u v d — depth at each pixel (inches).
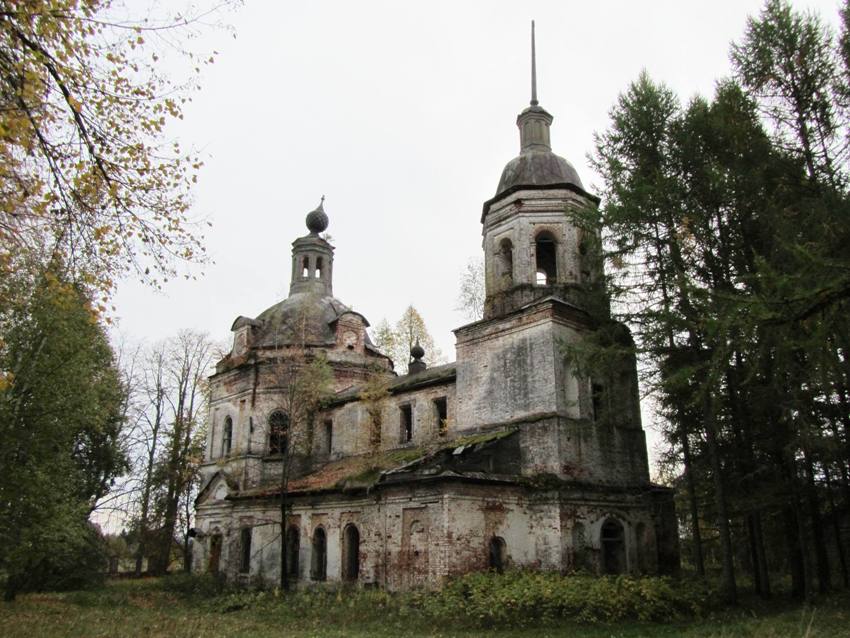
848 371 431.2
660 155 849.5
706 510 930.1
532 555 821.2
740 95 798.5
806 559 721.6
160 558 1556.3
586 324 927.7
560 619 633.6
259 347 1325.0
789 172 737.6
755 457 793.6
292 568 1050.1
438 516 773.9
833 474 818.2
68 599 1025.5
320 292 1486.2
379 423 1167.6
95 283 423.8
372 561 874.1
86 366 891.4
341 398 1239.5
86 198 389.7
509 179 1035.3
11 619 773.3
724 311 323.9
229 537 1185.4
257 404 1268.5
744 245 780.0
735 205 774.5
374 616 726.5
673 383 669.9
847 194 636.7
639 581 698.8
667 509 958.4
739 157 780.0
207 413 1547.7
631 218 792.9
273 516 1109.7
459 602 676.1
